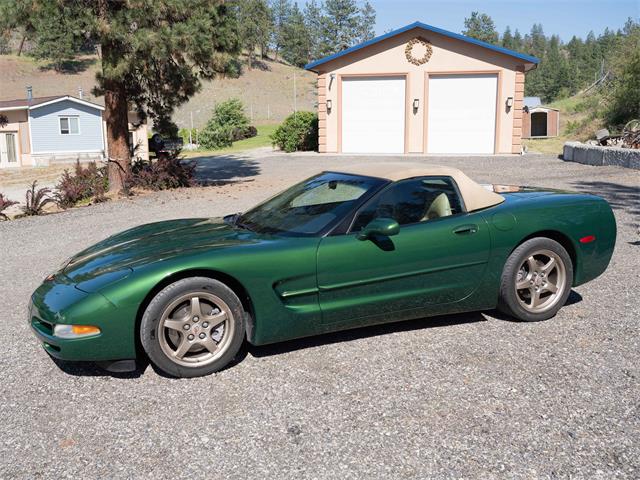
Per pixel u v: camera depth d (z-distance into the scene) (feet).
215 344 12.59
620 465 9.09
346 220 13.60
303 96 344.90
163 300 11.96
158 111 52.11
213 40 46.85
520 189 17.42
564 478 8.80
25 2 40.47
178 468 9.27
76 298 11.81
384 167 15.47
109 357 11.84
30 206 41.88
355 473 9.02
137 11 42.55
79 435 10.32
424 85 78.54
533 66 77.10
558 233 15.43
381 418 10.62
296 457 9.48
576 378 12.05
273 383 12.14
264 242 13.12
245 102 311.88
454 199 14.70
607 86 103.71
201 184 53.06
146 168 50.24
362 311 13.60
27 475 9.18
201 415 10.91
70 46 44.06
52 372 13.01
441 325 15.33
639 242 24.44
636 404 10.93
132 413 11.04
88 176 50.49
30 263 24.77
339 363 13.03
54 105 114.62
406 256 13.71
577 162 59.41
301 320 13.09
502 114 76.89
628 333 14.43
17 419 10.93
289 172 62.80
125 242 14.37
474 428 10.22
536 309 15.30
